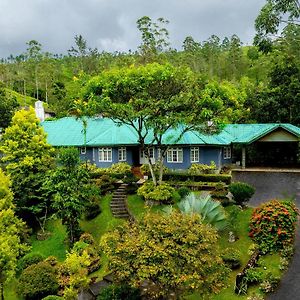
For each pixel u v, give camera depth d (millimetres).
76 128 41594
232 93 29766
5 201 22188
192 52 92500
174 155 38062
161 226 15641
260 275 19062
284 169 39406
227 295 18172
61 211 26281
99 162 39250
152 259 14562
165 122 26625
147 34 52938
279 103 47750
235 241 22844
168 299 15500
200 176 33656
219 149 37812
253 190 26875
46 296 20297
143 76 26656
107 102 26422
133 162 39688
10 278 19609
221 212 23219
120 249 15000
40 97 101875
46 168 30719
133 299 16438
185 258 14648
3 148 30984
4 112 48438
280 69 49500
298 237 22406
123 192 31922
